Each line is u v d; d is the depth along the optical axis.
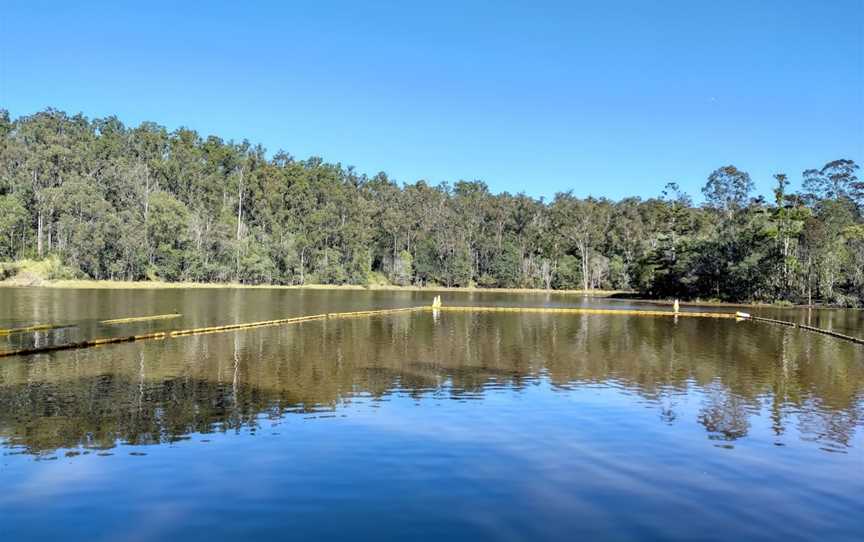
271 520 10.45
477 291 127.62
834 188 112.12
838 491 12.33
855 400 20.47
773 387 22.58
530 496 11.74
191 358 26.77
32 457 13.43
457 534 10.08
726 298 88.81
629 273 130.62
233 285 111.44
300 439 14.99
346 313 52.81
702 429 16.66
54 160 118.69
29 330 35.59
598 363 27.66
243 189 137.62
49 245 103.50
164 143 150.75
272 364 25.64
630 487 12.33
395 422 16.75
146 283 99.25
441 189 167.25
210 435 15.23
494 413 17.94
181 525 10.21
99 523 10.25
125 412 17.27
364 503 11.23
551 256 139.75
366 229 134.75
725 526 10.63
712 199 105.69
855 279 79.44
